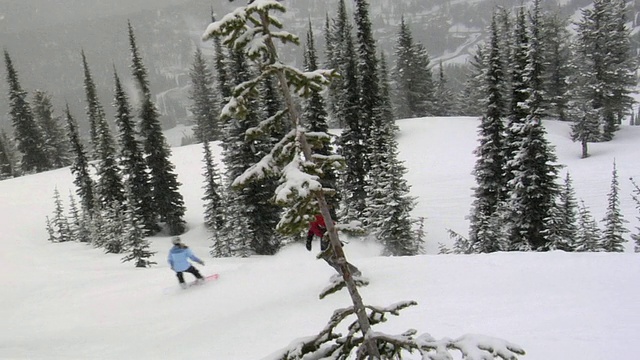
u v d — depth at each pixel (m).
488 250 21.05
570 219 20.88
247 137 2.73
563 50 56.19
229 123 31.84
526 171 21.33
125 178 43.84
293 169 2.57
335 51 49.12
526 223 21.36
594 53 45.16
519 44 24.05
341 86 33.19
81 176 45.66
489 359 2.29
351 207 30.06
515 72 24.25
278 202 2.45
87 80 51.81
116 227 31.72
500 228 21.38
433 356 2.42
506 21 53.66
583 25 46.84
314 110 30.83
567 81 51.25
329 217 2.68
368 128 32.84
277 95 30.27
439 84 78.06
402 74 64.94
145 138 39.09
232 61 31.05
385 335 2.61
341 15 38.69
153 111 39.38
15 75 62.94
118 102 39.50
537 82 21.58
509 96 25.34
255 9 2.58
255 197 30.70
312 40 36.84
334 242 2.70
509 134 24.83
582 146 40.78
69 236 39.28
